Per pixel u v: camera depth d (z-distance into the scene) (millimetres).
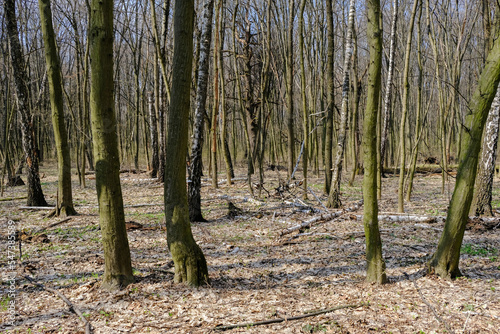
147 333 3865
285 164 24953
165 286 4977
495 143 8555
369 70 4539
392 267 5750
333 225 8945
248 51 20703
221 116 16453
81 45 18484
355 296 4695
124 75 29891
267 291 4949
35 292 4949
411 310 4250
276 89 22312
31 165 11227
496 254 6203
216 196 13570
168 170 4910
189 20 4684
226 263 6152
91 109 4656
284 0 19922
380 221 9227
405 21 22172
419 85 10914
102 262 6086
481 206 8758
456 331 3744
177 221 4957
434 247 6785
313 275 5535
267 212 10547
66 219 9469
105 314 4258
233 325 3957
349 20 9984
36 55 24562
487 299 4422
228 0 19906
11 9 10406
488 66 4594
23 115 10914
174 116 4746
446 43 15961
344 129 10703
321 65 19453
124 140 30438
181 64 4707
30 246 7160
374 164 4785
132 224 8719
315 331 3842
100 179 4777
